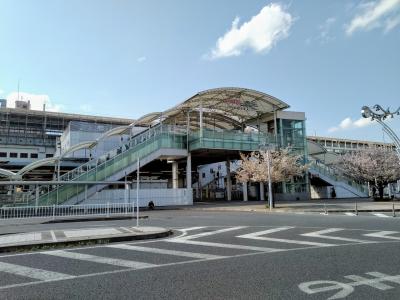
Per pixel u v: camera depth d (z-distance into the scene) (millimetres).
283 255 7645
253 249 8453
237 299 4652
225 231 12133
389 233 11141
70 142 44219
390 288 5105
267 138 39000
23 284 5488
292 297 4711
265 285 5289
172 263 6938
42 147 61625
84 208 21250
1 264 7074
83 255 7969
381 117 24328
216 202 37688
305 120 42781
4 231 13406
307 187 41844
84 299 4703
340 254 7691
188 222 16000
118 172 30281
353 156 40469
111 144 46219
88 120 70000
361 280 5539
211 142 34906
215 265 6703
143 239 10648
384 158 36469
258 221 15812
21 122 65188
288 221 15578
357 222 14758
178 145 35688
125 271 6289
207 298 4699
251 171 28641
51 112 67500
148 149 33156
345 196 45281
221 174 56719
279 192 40812
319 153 52594
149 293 4938
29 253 8359
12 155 59344
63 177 28641
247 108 39531
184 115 40375
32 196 26875
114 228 12781
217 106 38531
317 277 5738
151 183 55312
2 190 30578
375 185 38531
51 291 5090
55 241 9422
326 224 14047
